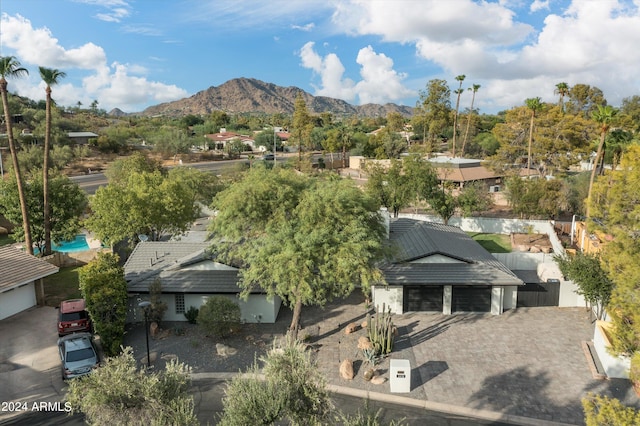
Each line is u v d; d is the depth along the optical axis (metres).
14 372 22.59
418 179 46.81
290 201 25.69
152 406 13.34
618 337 16.56
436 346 25.12
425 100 101.88
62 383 21.61
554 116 66.31
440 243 32.75
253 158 113.19
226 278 28.80
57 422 18.58
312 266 23.53
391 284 28.72
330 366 23.06
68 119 138.88
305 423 13.84
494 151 109.44
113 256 27.36
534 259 37.56
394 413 19.30
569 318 28.52
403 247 33.22
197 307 28.53
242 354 24.34
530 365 22.92
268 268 24.03
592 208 18.22
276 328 27.61
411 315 29.47
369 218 25.98
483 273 29.36
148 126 167.25
